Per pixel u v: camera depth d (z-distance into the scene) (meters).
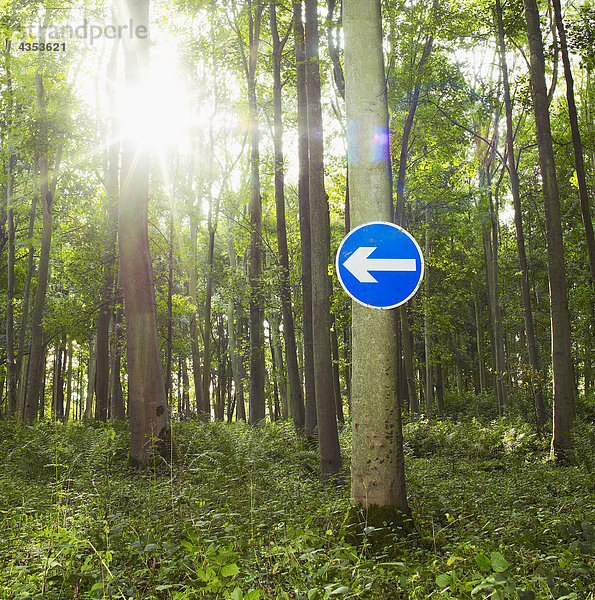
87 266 22.33
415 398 23.94
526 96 21.17
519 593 3.18
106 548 4.99
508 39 21.41
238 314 33.69
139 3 12.84
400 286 5.78
